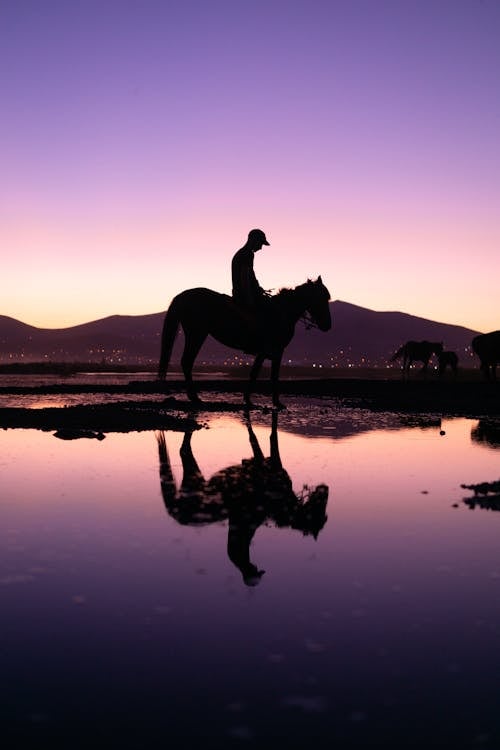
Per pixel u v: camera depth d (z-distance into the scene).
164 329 16.58
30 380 35.00
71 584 4.02
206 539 5.04
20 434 11.73
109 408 15.73
